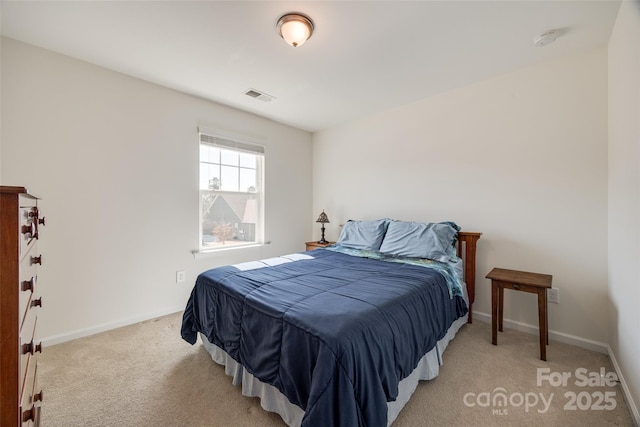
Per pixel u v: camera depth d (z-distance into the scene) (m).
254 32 1.81
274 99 2.92
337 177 3.83
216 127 3.02
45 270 2.04
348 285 1.72
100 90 2.27
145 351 2.01
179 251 2.77
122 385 1.62
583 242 2.07
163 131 2.63
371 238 2.89
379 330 1.24
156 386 1.62
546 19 1.68
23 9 1.60
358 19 1.68
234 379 1.61
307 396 1.15
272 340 1.33
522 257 2.34
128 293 2.45
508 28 1.77
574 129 2.10
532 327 2.28
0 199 0.66
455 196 2.71
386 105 3.09
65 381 1.65
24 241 0.81
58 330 2.10
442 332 1.80
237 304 1.60
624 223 1.59
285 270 2.10
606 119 1.97
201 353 2.00
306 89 2.68
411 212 3.05
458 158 2.69
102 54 2.09
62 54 2.09
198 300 1.99
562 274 2.16
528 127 2.29
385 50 2.02
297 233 3.96
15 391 0.68
